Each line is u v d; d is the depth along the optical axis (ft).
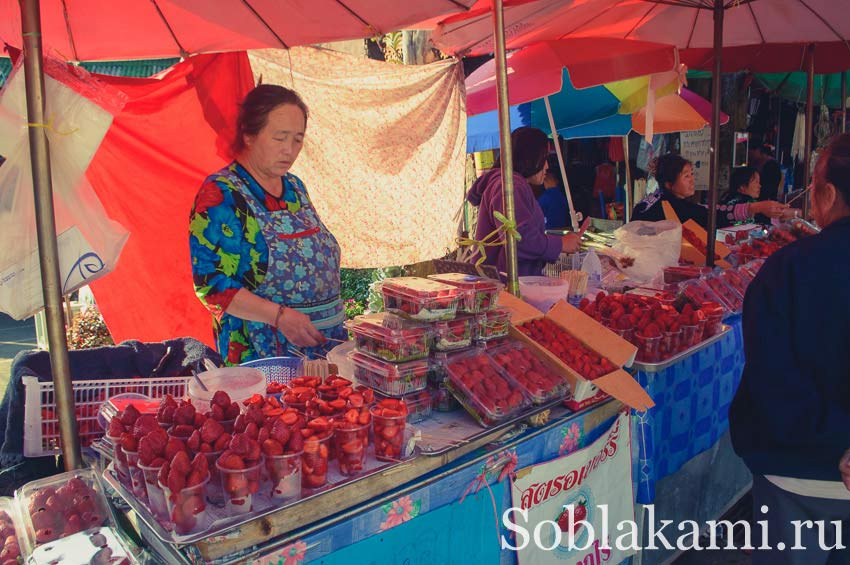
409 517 5.41
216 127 11.85
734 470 11.01
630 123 21.89
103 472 5.67
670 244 12.32
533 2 10.14
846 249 5.74
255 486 4.59
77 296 23.06
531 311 7.91
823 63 19.36
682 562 10.02
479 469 5.96
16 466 7.20
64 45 9.25
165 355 8.45
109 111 5.87
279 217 7.82
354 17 8.75
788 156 34.65
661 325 8.48
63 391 5.87
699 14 14.14
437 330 6.49
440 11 8.35
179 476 4.35
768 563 6.48
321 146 14.39
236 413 5.19
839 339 5.68
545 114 20.35
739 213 16.84
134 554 4.99
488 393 6.37
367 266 15.37
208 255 7.29
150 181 11.66
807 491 6.09
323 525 4.85
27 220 5.80
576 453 7.02
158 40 9.46
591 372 7.20
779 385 5.96
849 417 5.69
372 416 5.41
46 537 4.98
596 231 20.94
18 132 5.68
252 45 9.74
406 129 15.02
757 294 6.16
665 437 8.66
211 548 4.36
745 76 27.35
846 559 6.26
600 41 12.77
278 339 7.95
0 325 30.32
